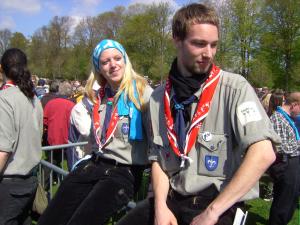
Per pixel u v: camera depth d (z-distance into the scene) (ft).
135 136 7.96
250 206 19.93
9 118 9.44
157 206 6.13
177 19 5.85
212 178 5.85
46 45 189.57
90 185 8.21
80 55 184.14
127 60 8.52
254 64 114.32
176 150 6.01
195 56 5.68
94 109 8.80
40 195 10.63
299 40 112.57
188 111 6.02
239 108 5.54
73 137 16.42
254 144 5.36
